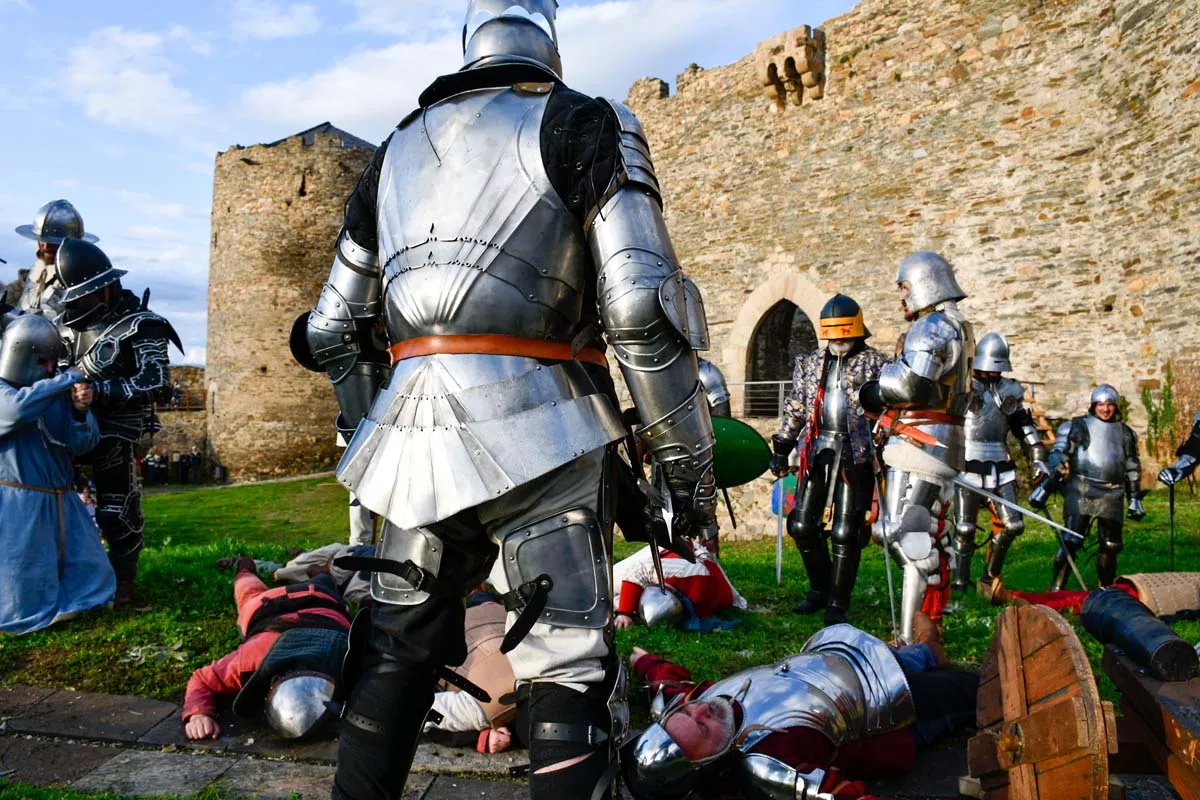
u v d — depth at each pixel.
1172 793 2.22
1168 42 10.44
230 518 18.86
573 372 1.79
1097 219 12.07
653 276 1.71
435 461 1.66
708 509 1.90
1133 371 11.17
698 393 1.79
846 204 15.34
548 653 1.67
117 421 4.41
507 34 1.97
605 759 1.67
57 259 4.29
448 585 1.76
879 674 2.60
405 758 1.74
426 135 1.88
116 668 3.51
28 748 2.73
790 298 16.25
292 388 32.56
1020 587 6.35
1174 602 4.00
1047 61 12.66
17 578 3.88
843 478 4.64
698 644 4.01
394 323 1.84
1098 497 6.10
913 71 14.37
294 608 3.42
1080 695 1.78
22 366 3.96
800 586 6.03
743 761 2.23
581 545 1.71
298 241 32.28
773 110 16.55
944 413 3.81
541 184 1.74
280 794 2.41
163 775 2.53
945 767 2.71
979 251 13.48
